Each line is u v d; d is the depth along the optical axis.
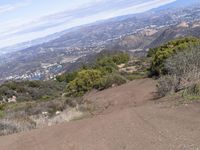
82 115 17.98
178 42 27.86
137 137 8.61
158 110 11.19
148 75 27.27
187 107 10.84
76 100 23.05
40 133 11.66
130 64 47.41
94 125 10.94
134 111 11.70
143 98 18.22
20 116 19.41
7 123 15.55
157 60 25.16
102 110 18.78
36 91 51.28
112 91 25.12
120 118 11.06
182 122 9.19
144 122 9.91
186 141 7.58
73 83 32.22
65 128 11.55
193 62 16.92
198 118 9.34
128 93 21.53
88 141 9.27
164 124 9.30
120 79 29.16
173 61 17.81
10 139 11.66
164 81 16.73
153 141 8.02
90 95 28.69
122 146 8.17
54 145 9.64
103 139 9.12
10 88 51.53
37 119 17.86
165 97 14.74
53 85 54.75
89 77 31.77
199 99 11.64
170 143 7.65
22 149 9.93
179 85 15.96
